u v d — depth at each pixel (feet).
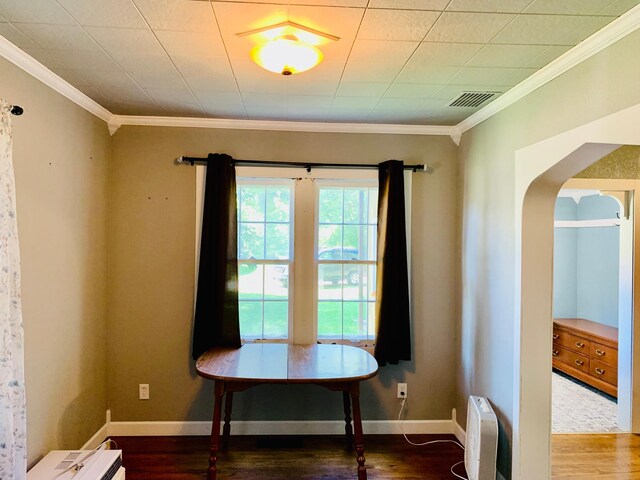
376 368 7.99
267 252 10.43
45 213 7.13
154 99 8.44
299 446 9.52
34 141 6.79
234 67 6.80
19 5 4.91
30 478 6.25
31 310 6.78
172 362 9.92
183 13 5.10
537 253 7.34
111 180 9.78
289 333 10.26
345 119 9.73
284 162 10.12
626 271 10.93
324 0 4.76
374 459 9.00
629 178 10.63
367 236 10.62
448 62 6.50
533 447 7.31
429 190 10.36
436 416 10.35
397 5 4.85
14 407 5.63
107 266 9.73
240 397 10.07
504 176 7.99
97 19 5.26
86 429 8.77
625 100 5.12
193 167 9.93
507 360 7.77
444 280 10.37
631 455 9.54
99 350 9.39
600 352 13.55
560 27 5.30
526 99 7.29
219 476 8.25
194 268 9.93
